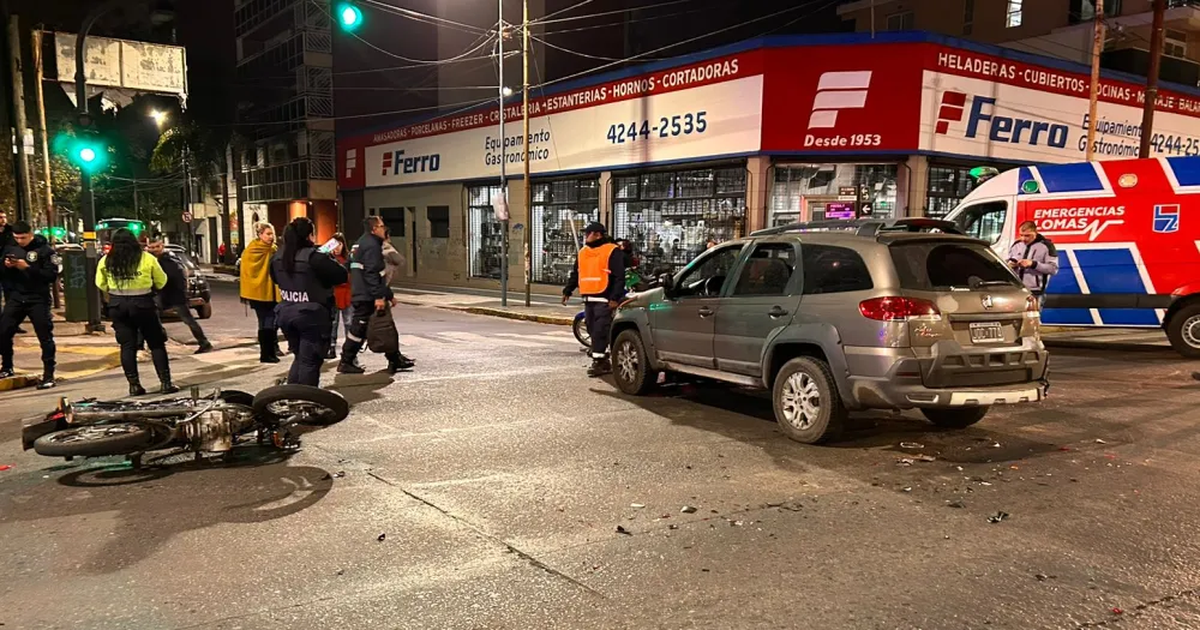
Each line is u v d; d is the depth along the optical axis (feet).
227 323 55.11
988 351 19.16
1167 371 31.63
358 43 121.60
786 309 21.35
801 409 20.97
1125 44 91.97
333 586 12.28
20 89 57.36
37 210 67.97
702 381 28.96
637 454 19.92
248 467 18.76
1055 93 62.85
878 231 20.44
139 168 183.11
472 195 92.94
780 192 58.65
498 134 85.15
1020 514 15.39
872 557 13.33
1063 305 37.60
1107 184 36.55
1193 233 34.63
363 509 15.84
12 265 28.68
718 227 62.08
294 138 129.08
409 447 20.57
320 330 22.03
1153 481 17.44
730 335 23.20
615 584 12.34
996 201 39.47
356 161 113.60
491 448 20.49
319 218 129.49
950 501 16.21
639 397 27.37
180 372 32.63
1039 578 12.43
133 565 13.07
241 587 12.25
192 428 18.17
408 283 103.35
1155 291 35.45
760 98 57.11
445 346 41.39
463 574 12.75
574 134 74.74
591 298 31.09
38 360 35.91
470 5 110.22
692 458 19.54
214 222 181.27
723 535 14.40
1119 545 13.78
